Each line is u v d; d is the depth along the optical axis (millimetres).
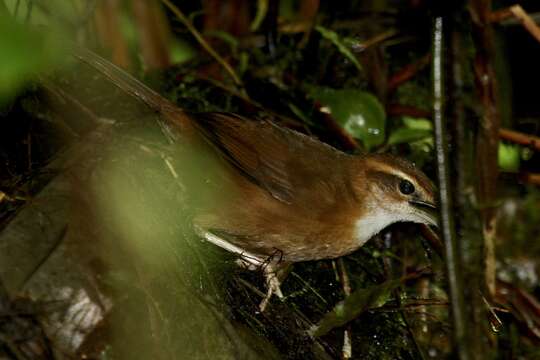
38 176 8203
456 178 8266
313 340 9461
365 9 14477
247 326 8688
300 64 13914
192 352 7605
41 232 7266
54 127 9586
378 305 9008
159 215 8688
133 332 7090
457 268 7445
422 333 10578
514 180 12227
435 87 7785
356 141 12852
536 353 10961
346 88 13875
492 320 10023
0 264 6949
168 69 13148
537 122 14172
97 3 11867
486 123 10680
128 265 7453
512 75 14648
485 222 10648
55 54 5906
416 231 11977
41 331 6785
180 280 8047
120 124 9484
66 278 7023
